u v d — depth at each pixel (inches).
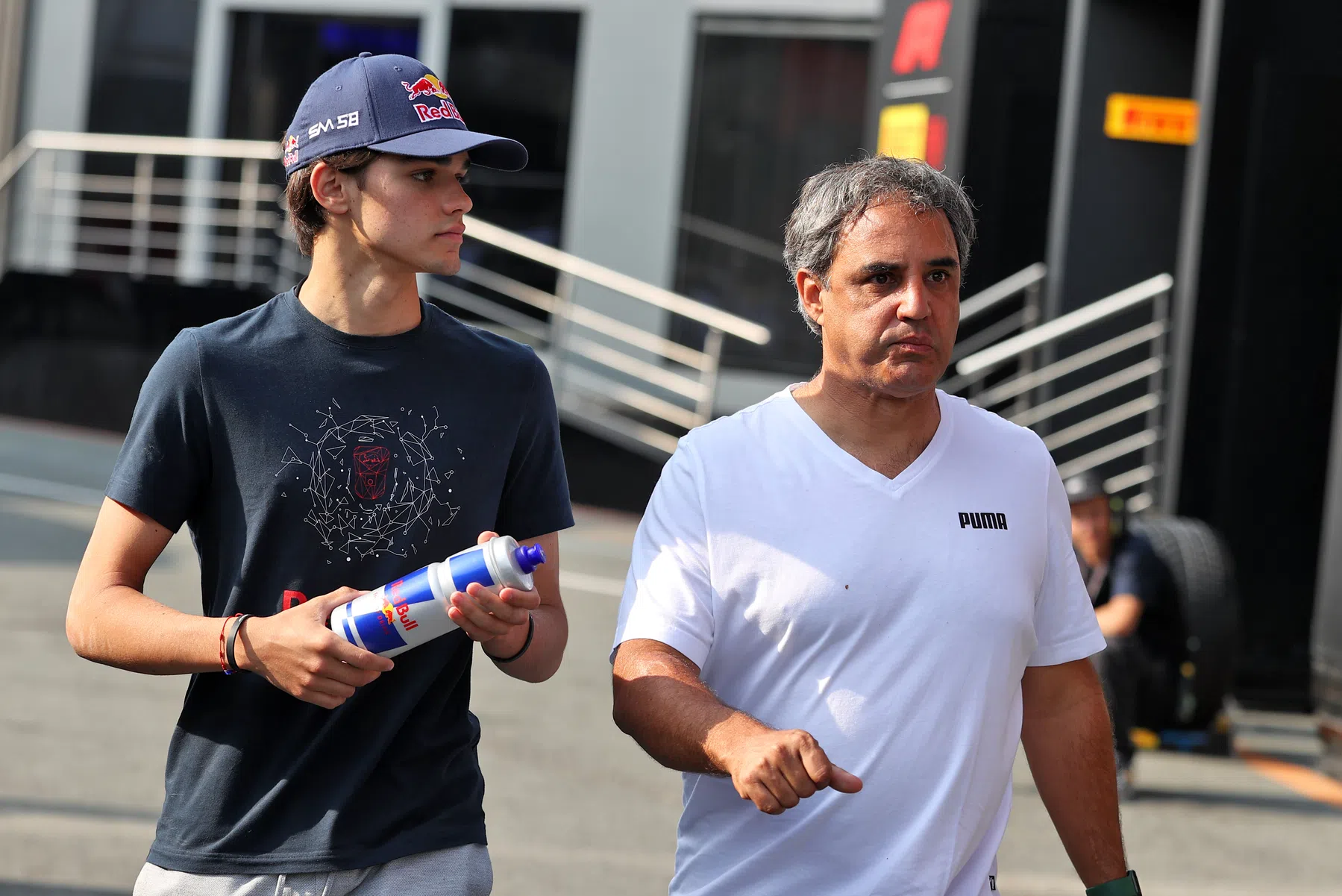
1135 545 546.9
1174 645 596.4
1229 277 673.0
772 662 201.0
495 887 391.2
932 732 197.2
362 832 206.5
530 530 225.8
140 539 205.6
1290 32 663.1
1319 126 667.4
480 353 215.5
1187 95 767.7
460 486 211.5
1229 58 662.5
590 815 455.8
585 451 995.3
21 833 405.4
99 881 374.9
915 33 832.3
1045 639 215.2
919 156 820.0
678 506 206.4
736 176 1157.7
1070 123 767.1
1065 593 214.7
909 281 196.9
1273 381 677.9
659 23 1164.5
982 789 200.1
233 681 207.2
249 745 206.5
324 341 208.4
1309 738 640.4
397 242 203.0
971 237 205.8
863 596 197.9
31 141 1128.2
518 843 427.2
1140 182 769.6
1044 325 786.2
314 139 205.0
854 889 197.5
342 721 206.5
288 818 206.7
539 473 224.1
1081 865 219.5
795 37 1142.3
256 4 1250.6
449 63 1211.9
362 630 189.2
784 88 1147.9
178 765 209.8
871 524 199.8
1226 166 668.1
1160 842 475.8
